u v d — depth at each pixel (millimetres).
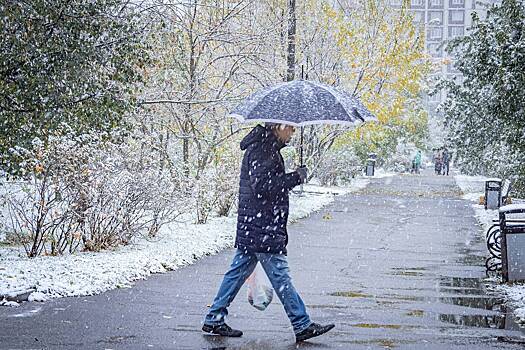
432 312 12289
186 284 14273
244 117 10281
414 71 39312
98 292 13133
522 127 22031
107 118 16672
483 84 25031
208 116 26719
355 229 26000
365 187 53938
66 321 10953
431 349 9805
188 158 26094
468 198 43594
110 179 17391
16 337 9969
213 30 26406
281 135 10336
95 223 17406
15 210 17031
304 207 33031
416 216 31594
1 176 16766
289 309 10117
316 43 37688
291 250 20156
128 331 10469
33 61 15195
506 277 15172
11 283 12711
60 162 16219
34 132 16078
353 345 9930
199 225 23516
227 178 26016
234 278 10328
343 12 38031
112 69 16719
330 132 39719
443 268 17328
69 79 15633
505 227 15211
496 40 21844
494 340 10359
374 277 15898
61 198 16406
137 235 19969
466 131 33688
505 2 22469
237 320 11383
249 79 28266
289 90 10492
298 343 9992
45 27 15375
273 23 30266
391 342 10133
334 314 12008
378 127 44812
